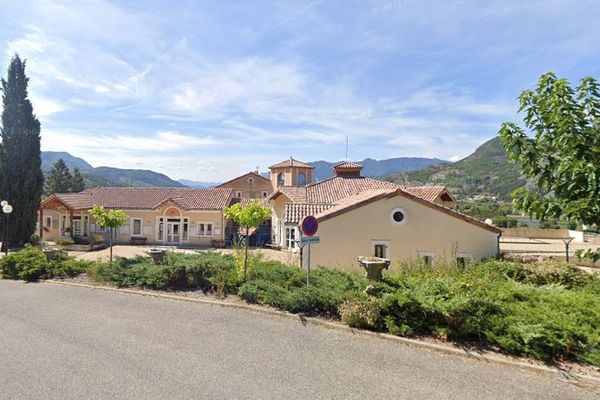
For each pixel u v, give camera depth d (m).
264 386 5.17
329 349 6.55
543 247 28.09
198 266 11.30
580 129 5.26
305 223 9.26
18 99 28.73
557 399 4.85
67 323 8.12
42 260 14.38
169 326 7.88
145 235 35.22
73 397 4.84
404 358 6.16
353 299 7.86
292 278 9.88
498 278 9.82
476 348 6.43
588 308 6.55
